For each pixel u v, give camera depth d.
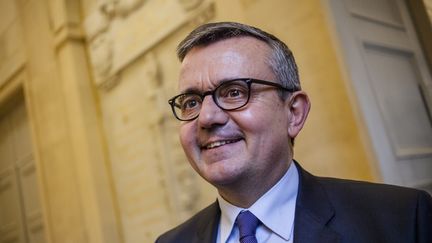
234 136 1.16
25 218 5.22
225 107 1.16
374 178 1.98
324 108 2.20
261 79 1.17
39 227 4.95
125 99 3.78
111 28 3.89
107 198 3.87
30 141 5.07
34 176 5.02
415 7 2.56
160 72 3.44
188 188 3.19
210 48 1.21
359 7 2.32
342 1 2.23
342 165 2.12
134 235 3.72
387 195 1.12
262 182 1.19
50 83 4.37
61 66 4.21
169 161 3.36
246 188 1.20
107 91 3.99
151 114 3.48
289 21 2.33
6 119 5.59
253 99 1.16
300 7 2.28
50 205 4.43
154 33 3.44
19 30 4.89
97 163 3.90
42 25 4.47
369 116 2.06
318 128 2.23
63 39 4.13
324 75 2.19
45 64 4.44
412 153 2.17
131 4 3.64
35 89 4.63
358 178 2.06
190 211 3.18
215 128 1.17
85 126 3.93
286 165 1.24
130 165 3.75
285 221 1.19
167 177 3.35
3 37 5.23
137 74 3.65
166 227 3.37
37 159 4.57
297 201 1.20
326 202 1.18
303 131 2.29
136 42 3.62
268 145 1.16
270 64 1.19
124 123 3.80
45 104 4.46
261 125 1.15
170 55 3.35
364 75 2.14
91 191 3.84
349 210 1.14
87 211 3.91
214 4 2.88
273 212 1.20
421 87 2.44
